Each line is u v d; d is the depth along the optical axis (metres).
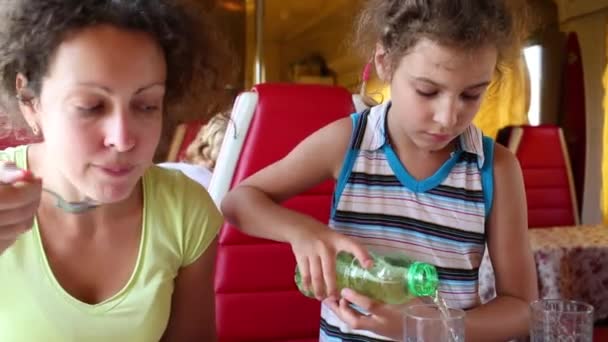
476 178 1.02
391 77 0.94
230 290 1.35
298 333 1.40
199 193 0.90
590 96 2.68
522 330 0.92
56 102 0.66
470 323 0.89
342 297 0.81
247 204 0.97
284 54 2.89
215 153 1.73
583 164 2.74
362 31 1.07
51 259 0.82
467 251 1.01
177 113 0.82
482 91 0.87
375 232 1.02
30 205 0.65
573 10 2.62
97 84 0.65
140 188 0.87
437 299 0.74
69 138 0.67
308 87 1.34
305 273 0.82
